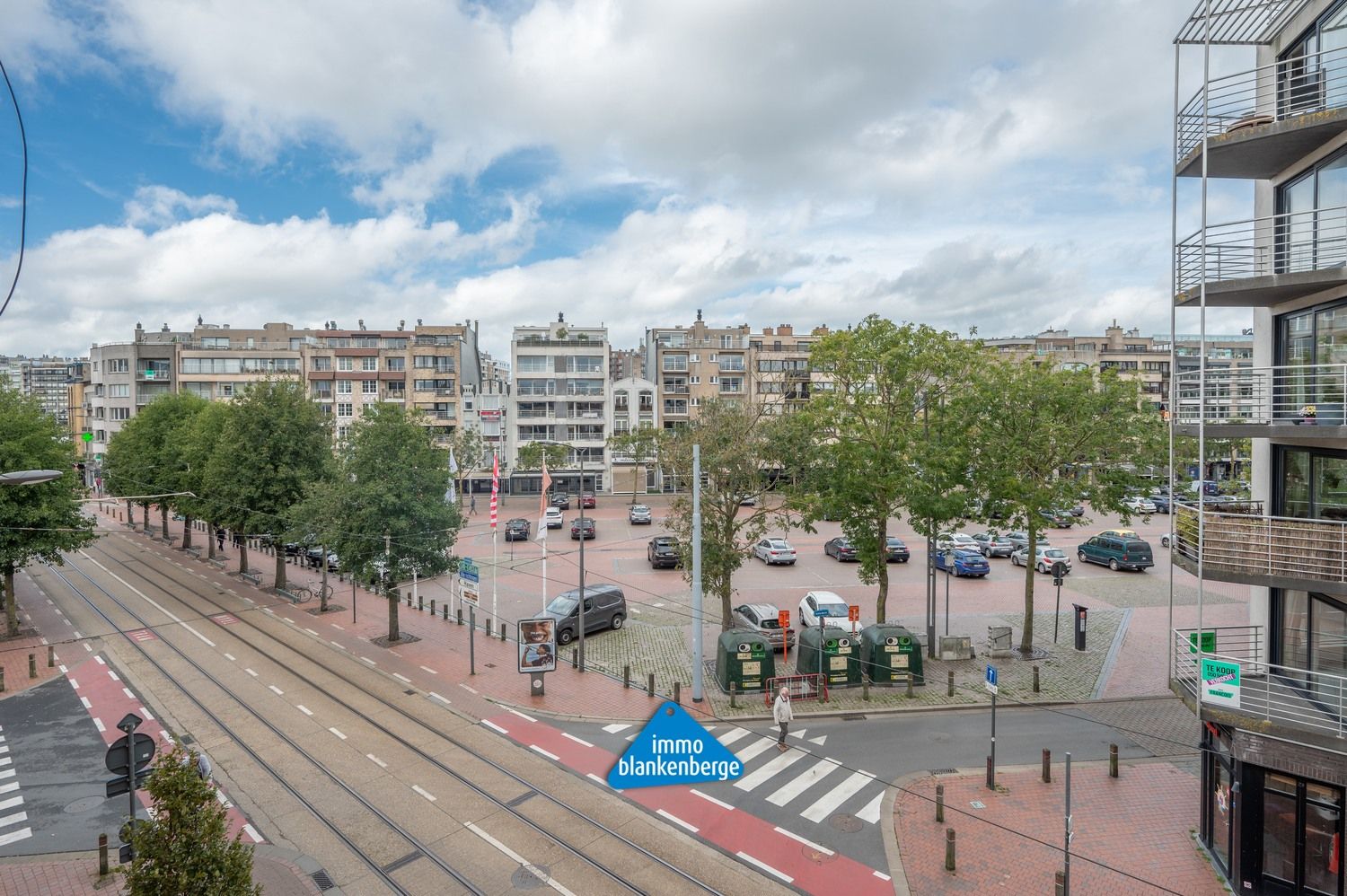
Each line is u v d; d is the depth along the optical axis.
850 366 25.88
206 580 41.03
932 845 14.72
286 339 95.56
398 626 30.03
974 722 20.88
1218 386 16.50
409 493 28.72
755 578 38.44
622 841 14.91
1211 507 15.00
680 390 81.06
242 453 36.94
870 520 26.42
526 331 80.38
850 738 19.83
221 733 20.34
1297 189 13.91
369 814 16.02
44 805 16.84
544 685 23.94
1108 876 13.69
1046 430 25.23
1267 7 13.29
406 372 80.12
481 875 13.80
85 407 96.88
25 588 38.97
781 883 13.54
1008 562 43.16
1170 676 14.65
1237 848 12.94
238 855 10.40
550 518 55.91
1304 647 14.11
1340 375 12.95
